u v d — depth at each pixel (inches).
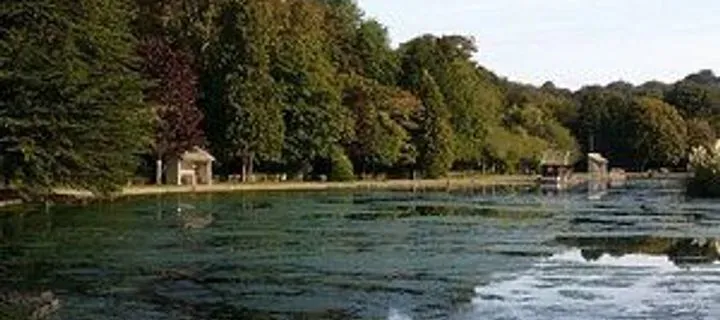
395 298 1270.9
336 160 5027.1
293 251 1806.1
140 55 3961.6
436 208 3161.9
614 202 3599.9
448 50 6466.5
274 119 4581.7
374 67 5989.2
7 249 1784.0
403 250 1839.3
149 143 3117.6
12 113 1878.7
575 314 1143.6
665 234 2207.2
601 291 1321.4
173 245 1884.8
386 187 4835.1
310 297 1277.1
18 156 1927.9
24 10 1899.6
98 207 2920.8
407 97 5620.1
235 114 4485.7
